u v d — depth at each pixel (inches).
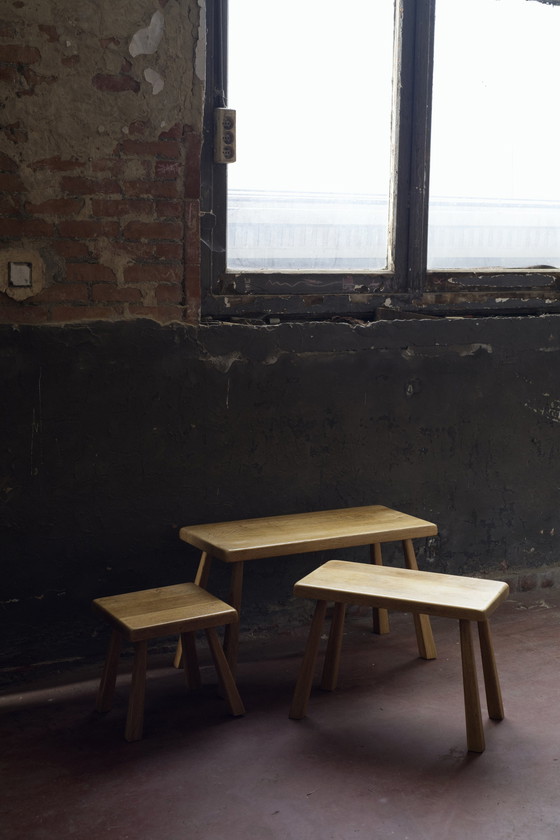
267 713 104.5
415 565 120.6
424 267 137.6
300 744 96.9
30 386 110.0
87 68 107.6
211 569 124.0
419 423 135.7
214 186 122.3
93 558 116.3
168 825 82.0
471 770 91.3
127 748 96.3
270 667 118.0
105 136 110.0
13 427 109.8
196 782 89.3
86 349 112.4
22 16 103.6
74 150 108.7
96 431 114.3
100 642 118.1
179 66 112.0
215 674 115.6
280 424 125.7
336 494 131.4
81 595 116.3
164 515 120.0
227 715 103.9
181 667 117.3
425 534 118.6
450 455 138.8
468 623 94.3
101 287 112.5
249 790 87.7
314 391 127.3
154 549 120.0
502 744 96.6
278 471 126.6
